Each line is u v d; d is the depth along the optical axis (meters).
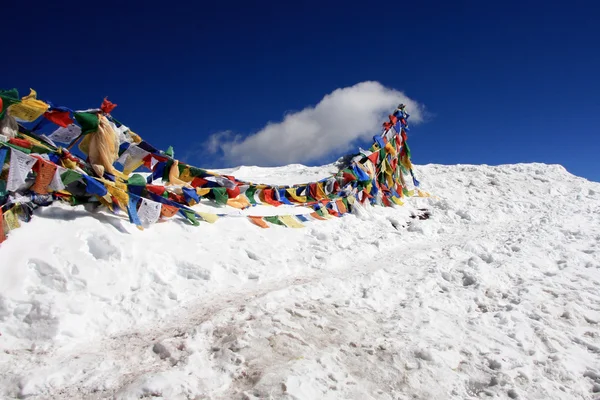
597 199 22.30
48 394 5.12
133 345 6.32
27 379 5.20
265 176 21.89
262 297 7.84
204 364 5.79
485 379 6.57
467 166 27.17
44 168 8.00
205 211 11.63
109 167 9.72
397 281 9.90
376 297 8.80
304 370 5.78
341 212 14.88
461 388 6.28
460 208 19.02
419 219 17.20
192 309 7.57
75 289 7.15
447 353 6.98
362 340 7.01
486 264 11.27
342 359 6.40
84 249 7.84
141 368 5.70
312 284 8.79
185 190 10.95
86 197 9.12
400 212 17.42
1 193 7.63
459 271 10.78
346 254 11.46
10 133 8.23
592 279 11.05
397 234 14.19
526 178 25.75
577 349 7.78
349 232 13.39
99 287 7.36
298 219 13.10
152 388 5.07
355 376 6.07
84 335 6.46
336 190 15.88
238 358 5.93
